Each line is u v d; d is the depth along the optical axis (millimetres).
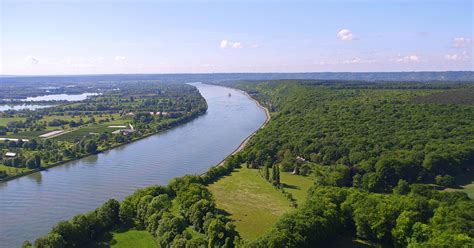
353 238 125812
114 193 186750
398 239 115000
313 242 114875
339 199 137250
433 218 117938
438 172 176875
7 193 188750
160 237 122125
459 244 98625
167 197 148500
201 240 116438
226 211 152750
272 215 148125
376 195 136875
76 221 126938
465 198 141375
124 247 123000
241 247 109812
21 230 147625
